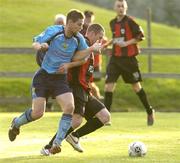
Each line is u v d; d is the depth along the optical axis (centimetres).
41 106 2152
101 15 7344
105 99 3441
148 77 4425
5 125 3278
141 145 2214
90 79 2291
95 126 2288
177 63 5878
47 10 7381
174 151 2336
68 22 2109
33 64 5478
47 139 2728
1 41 6131
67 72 2222
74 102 2256
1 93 4691
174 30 7312
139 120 3628
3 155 2242
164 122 3528
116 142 2622
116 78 3428
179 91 4803
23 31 6494
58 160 2106
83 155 2234
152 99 4659
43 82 2142
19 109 4338
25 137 2795
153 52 4453
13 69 5331
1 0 7500
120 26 3397
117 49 3406
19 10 7225
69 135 2272
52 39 2127
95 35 2270
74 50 2141
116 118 3753
